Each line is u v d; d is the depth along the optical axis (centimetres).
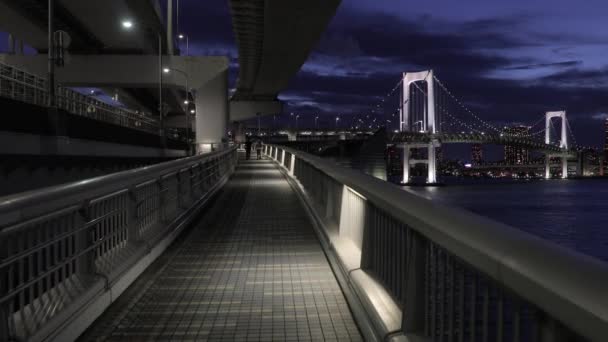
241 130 13300
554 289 149
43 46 5847
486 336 222
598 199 12412
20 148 1789
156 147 3934
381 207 416
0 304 329
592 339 135
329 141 6975
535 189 15862
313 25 4584
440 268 292
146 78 5806
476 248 206
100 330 481
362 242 523
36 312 390
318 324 498
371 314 423
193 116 11425
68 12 4806
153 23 5388
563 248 164
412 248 344
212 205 1405
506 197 12119
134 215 696
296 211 1286
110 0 4450
